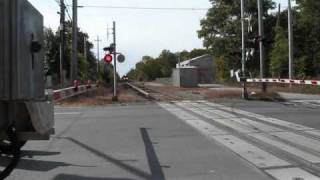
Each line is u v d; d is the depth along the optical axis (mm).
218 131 16562
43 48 8453
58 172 10516
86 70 78875
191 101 32562
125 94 46906
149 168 10812
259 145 13602
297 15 83188
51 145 14031
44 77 8680
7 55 7238
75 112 24578
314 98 35875
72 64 40625
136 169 10734
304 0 80375
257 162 11227
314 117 20859
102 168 10898
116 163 11430
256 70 87125
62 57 51094
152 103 31125
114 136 15828
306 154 12148
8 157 9469
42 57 8438
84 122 19922
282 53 76750
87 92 42938
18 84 7266
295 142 14062
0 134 7707
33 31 7914
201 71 143375
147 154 12516
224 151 12742
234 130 16766
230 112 23688
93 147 13703
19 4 7301
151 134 16141
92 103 31375
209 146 13578
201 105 28688
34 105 7594
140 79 185500
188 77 76062
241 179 9633
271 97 34875
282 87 55281
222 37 93250
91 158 12094
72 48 40688
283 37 79938
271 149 12914
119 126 18438
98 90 51531
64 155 12516
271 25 92250
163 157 12078
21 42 7355
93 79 89625
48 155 12516
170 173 10289
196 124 18703
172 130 17047
